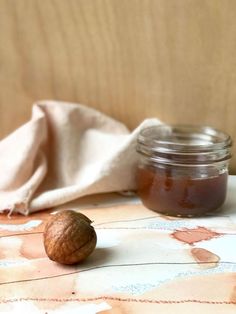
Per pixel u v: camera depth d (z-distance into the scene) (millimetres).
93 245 245
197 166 299
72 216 246
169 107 363
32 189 318
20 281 228
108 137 354
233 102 354
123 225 290
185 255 253
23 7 353
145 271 237
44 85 369
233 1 332
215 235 277
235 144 362
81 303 210
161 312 204
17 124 379
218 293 219
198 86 355
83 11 349
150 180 307
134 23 346
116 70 360
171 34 345
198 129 346
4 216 306
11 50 363
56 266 242
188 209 300
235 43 340
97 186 324
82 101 370
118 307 207
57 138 351
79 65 362
